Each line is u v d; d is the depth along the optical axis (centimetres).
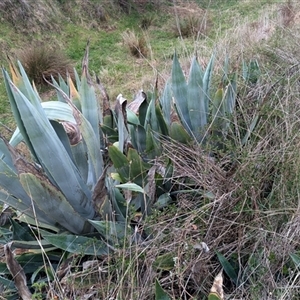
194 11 1048
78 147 237
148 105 287
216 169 229
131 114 284
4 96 641
